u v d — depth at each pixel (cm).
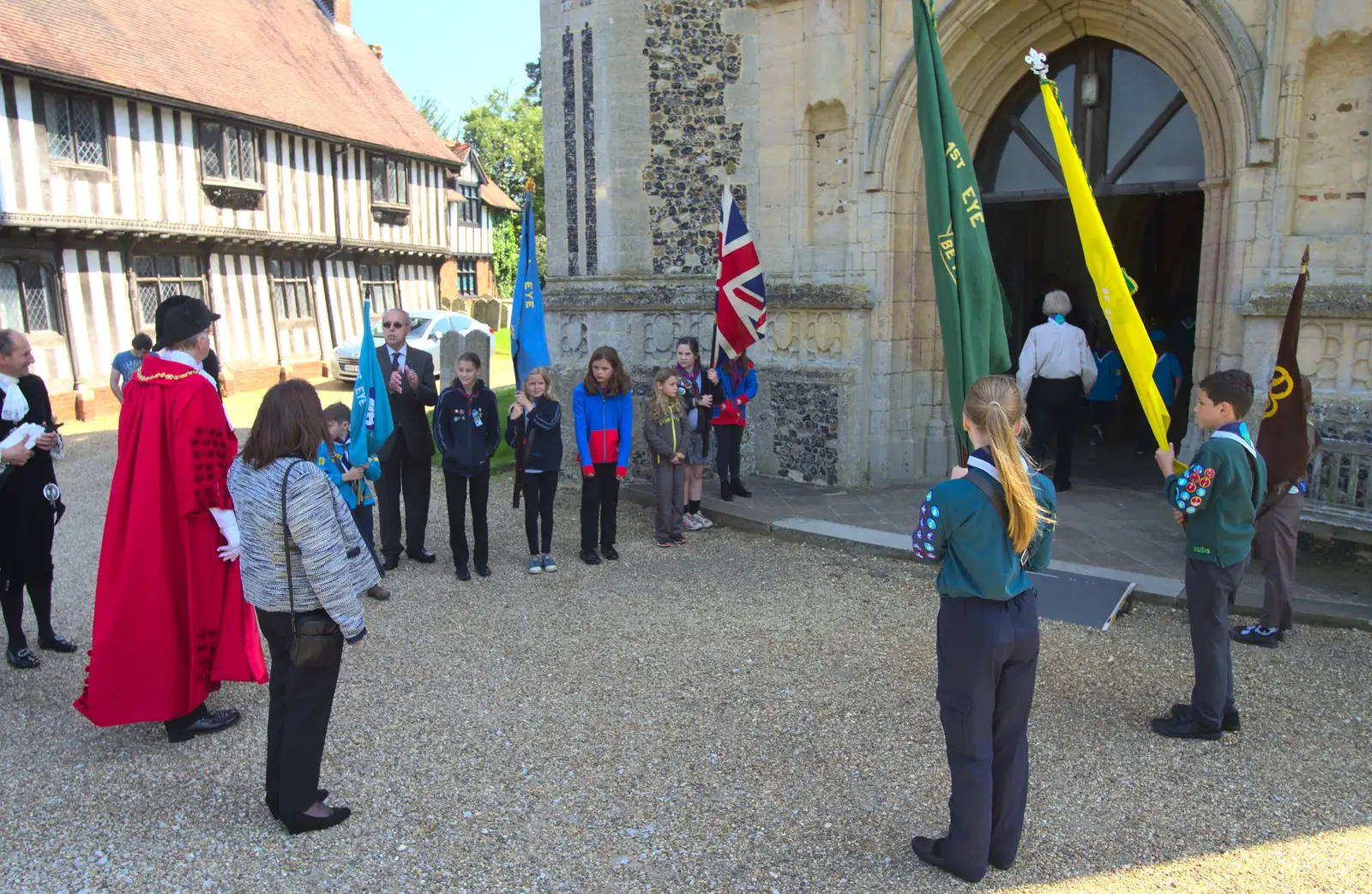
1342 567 527
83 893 280
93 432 1290
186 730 384
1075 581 524
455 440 583
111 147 1434
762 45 782
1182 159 675
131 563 367
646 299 816
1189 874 279
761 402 817
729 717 390
